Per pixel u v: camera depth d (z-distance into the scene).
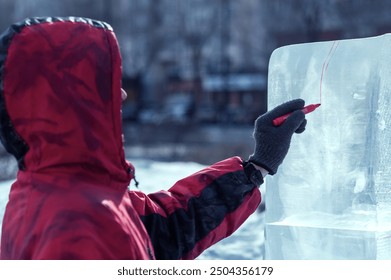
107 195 1.53
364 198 2.13
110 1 40.94
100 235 1.45
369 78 2.12
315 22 32.78
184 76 46.44
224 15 41.28
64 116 1.49
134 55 42.94
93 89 1.53
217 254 4.30
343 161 2.18
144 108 41.62
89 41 1.55
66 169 1.50
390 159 2.16
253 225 5.04
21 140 1.54
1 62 1.52
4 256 1.56
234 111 36.28
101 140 1.53
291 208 2.29
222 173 1.95
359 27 32.41
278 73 2.35
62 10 40.97
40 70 1.50
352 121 2.16
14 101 1.51
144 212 1.83
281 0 34.78
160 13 42.25
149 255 1.62
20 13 41.44
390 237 2.15
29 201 1.50
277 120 1.94
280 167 2.32
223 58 42.12
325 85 2.22
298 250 2.26
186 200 1.91
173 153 16.17
